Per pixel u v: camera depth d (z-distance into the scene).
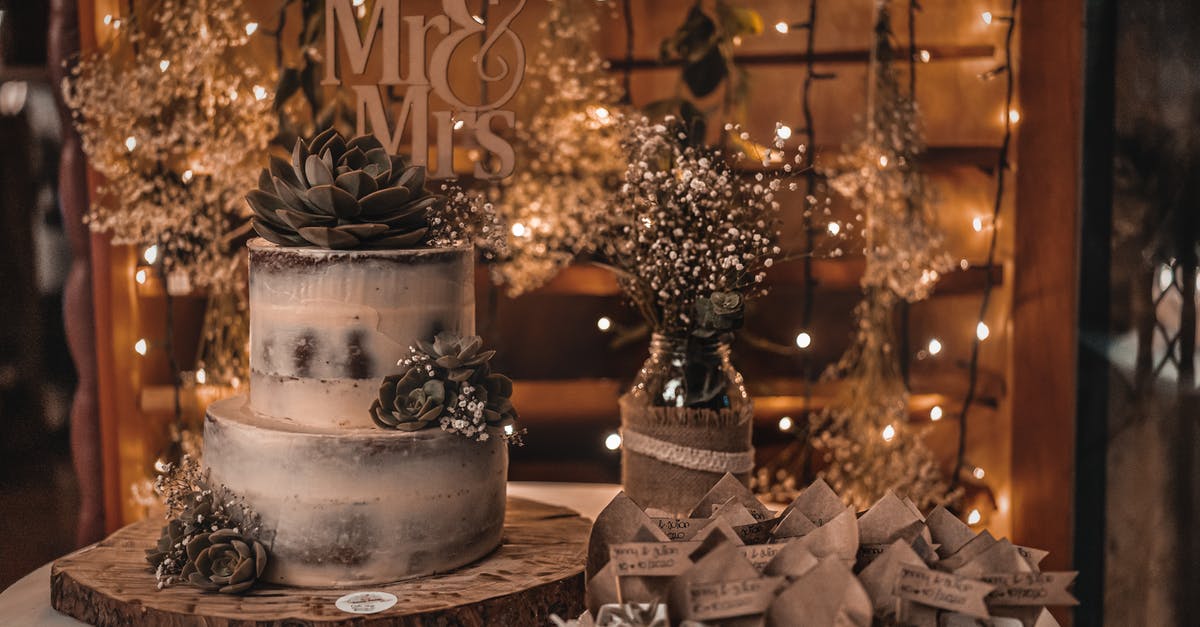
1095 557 1.99
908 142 2.16
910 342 2.33
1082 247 1.97
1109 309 1.97
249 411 1.32
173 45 2.11
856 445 2.26
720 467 1.45
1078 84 1.96
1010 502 2.21
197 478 1.29
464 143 2.19
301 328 1.23
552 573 1.26
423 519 1.23
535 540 1.41
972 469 2.30
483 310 2.32
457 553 1.27
